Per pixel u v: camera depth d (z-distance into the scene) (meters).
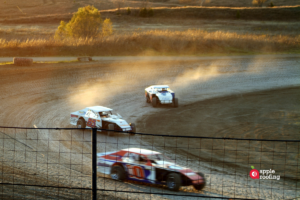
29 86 48.66
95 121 29.39
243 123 35.91
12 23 154.38
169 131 31.83
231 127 34.03
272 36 118.44
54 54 76.56
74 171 18.59
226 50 96.31
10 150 22.17
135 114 38.94
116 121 28.88
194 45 94.88
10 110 35.84
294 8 172.50
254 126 34.66
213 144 27.48
